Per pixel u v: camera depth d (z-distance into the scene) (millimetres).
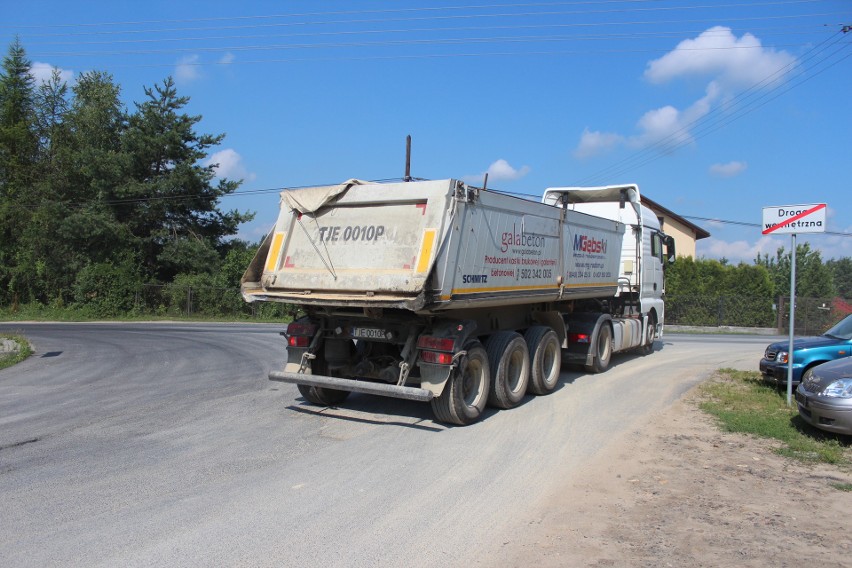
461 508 4996
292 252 8383
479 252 7953
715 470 6117
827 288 40594
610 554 4180
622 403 9344
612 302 13906
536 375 9625
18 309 33719
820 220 8750
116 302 32062
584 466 6176
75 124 40375
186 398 9422
